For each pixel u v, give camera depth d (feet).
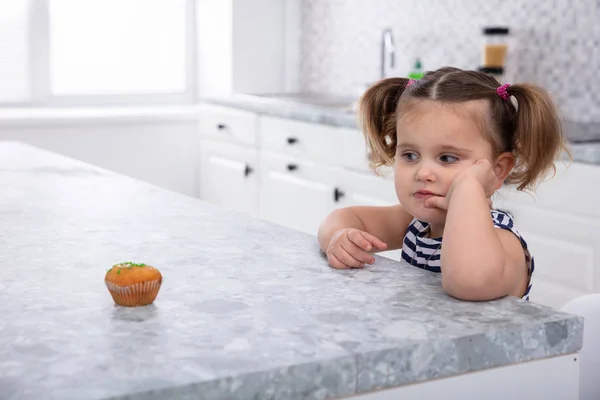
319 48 15.57
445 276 2.93
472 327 2.58
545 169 3.79
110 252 3.54
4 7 14.20
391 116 4.15
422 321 2.63
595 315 3.70
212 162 14.34
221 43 15.48
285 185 12.33
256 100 13.12
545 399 2.67
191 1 15.83
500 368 2.57
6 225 4.07
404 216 4.35
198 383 2.13
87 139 14.08
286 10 15.67
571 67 10.84
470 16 12.40
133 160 14.55
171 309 2.74
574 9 10.74
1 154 6.55
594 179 7.62
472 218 3.00
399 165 3.62
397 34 13.91
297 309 2.74
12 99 14.47
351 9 14.75
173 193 4.98
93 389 2.08
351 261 3.29
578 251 7.86
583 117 10.69
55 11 14.65
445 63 12.94
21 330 2.53
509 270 3.01
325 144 11.28
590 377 3.67
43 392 2.07
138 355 2.31
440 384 2.49
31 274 3.19
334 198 11.19
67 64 14.89
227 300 2.84
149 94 15.67
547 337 2.63
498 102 3.61
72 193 4.95
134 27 15.39
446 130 3.45
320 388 2.29
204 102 14.39
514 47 11.68
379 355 2.36
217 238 3.83
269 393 2.22
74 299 2.86
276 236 3.90
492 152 3.62
